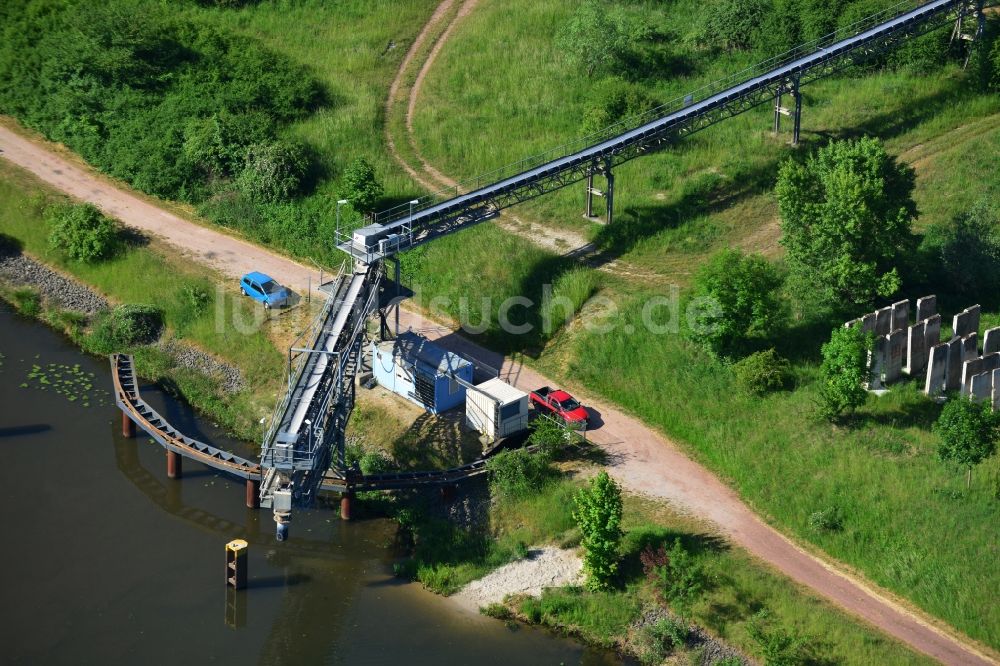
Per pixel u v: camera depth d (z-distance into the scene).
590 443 71.06
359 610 61.56
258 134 101.75
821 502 64.62
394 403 75.25
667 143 96.56
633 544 62.47
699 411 72.62
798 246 77.50
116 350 83.44
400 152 103.12
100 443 74.44
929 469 65.50
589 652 58.25
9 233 95.81
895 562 60.66
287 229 93.62
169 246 92.81
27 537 66.06
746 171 96.62
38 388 79.50
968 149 96.12
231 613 61.44
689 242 88.88
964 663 55.38
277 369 79.50
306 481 63.12
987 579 58.94
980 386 70.19
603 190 95.31
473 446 70.56
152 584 63.19
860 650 55.75
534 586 61.75
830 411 68.69
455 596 62.03
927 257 83.81
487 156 101.50
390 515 68.06
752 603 58.69
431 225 79.25
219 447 74.19
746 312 74.62
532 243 89.62
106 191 100.62
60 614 60.78
